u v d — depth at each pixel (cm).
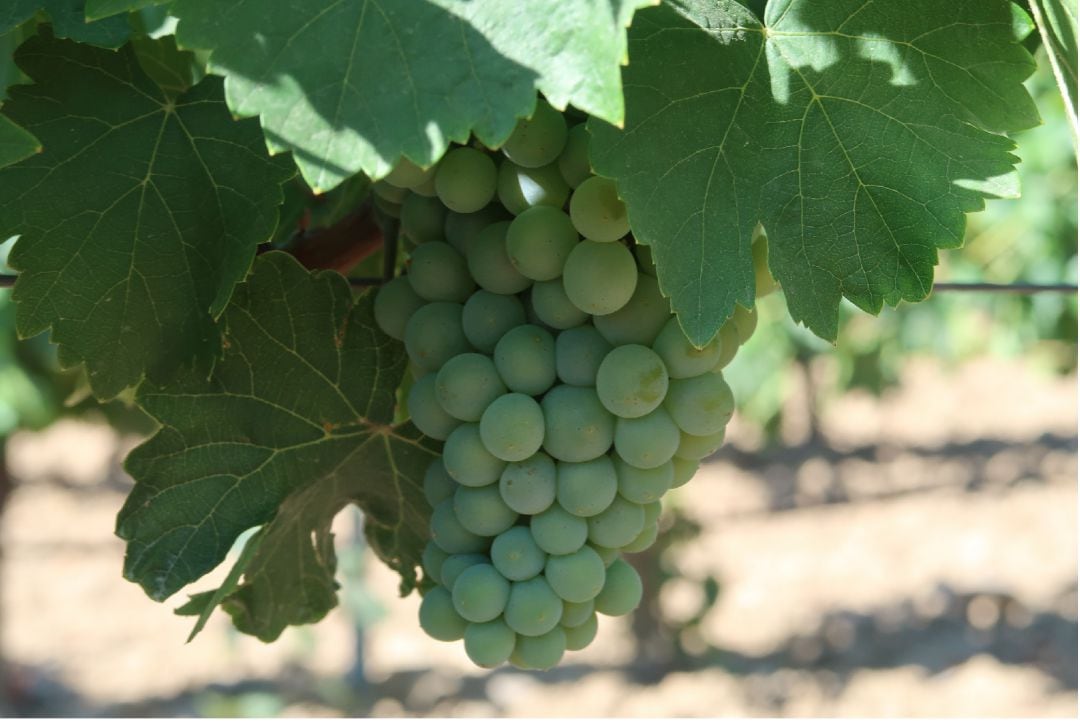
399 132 55
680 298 58
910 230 60
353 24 56
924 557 329
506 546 61
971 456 397
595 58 55
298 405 65
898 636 287
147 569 64
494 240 61
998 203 203
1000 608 296
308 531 67
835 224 60
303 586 68
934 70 60
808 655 279
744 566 329
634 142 58
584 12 55
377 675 276
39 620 314
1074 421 423
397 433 66
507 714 255
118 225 61
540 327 62
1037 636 281
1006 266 212
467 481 61
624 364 60
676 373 61
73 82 61
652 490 62
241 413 65
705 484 384
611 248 59
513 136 59
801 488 379
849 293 60
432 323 63
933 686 262
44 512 383
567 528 61
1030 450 396
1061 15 59
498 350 61
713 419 61
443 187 60
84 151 61
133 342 61
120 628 310
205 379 64
